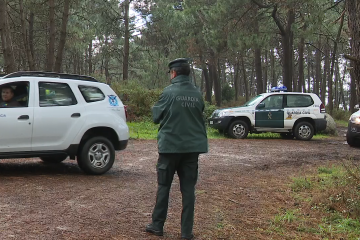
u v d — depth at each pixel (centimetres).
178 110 407
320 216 536
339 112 3428
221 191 654
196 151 408
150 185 672
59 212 496
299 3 1958
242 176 786
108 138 773
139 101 1981
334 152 1159
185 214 421
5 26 1202
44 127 689
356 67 656
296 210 555
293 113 1540
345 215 534
